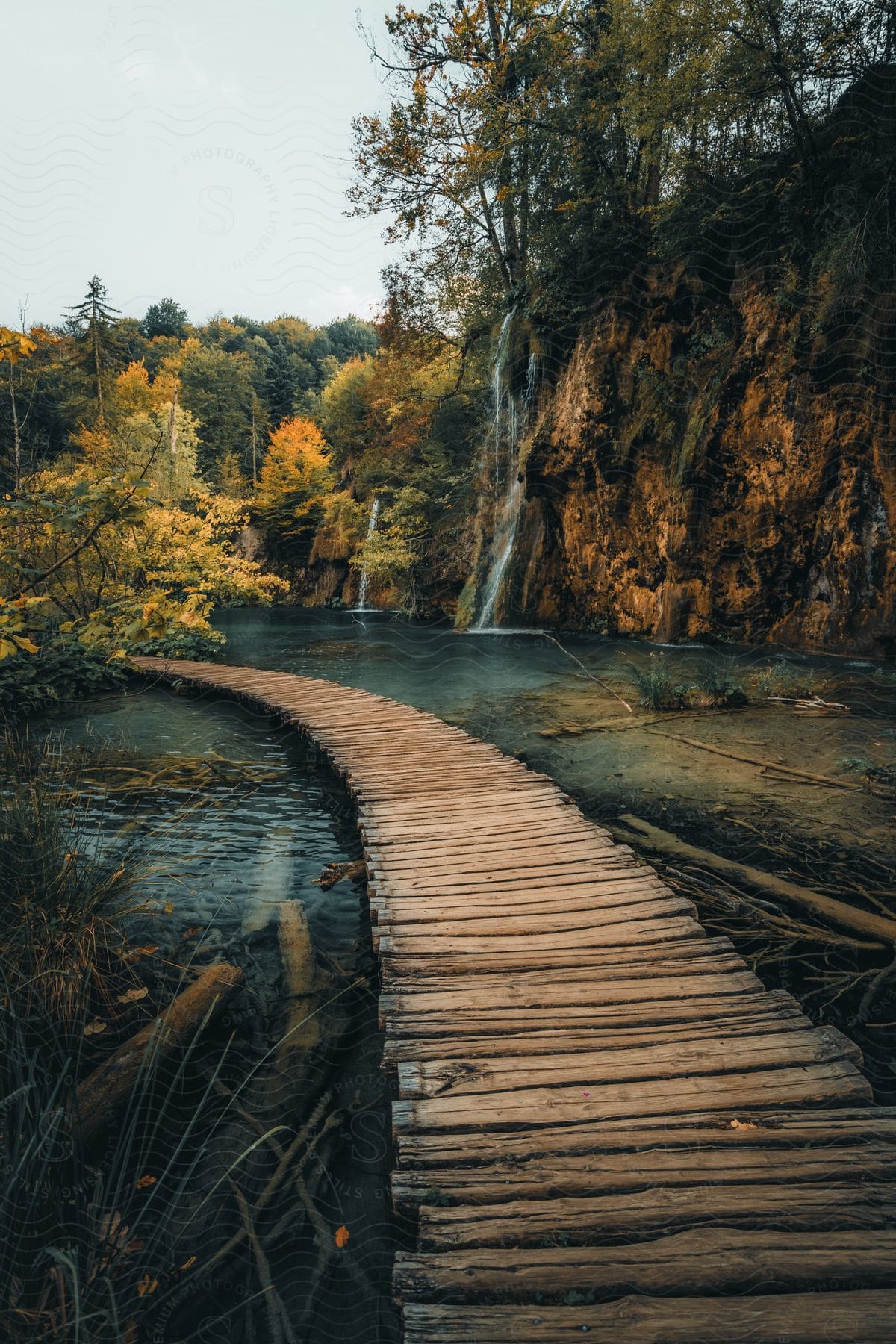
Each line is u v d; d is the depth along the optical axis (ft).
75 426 92.94
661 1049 8.11
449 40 48.65
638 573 49.57
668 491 45.78
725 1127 6.86
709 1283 5.18
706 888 13.17
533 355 56.08
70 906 10.76
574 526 54.24
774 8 33.19
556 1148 6.60
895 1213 5.75
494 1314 4.99
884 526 35.35
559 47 46.68
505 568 60.95
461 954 10.36
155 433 79.92
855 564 36.96
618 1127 6.88
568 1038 8.37
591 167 48.73
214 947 11.57
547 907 11.85
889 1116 6.98
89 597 37.40
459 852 14.35
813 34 34.35
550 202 51.39
